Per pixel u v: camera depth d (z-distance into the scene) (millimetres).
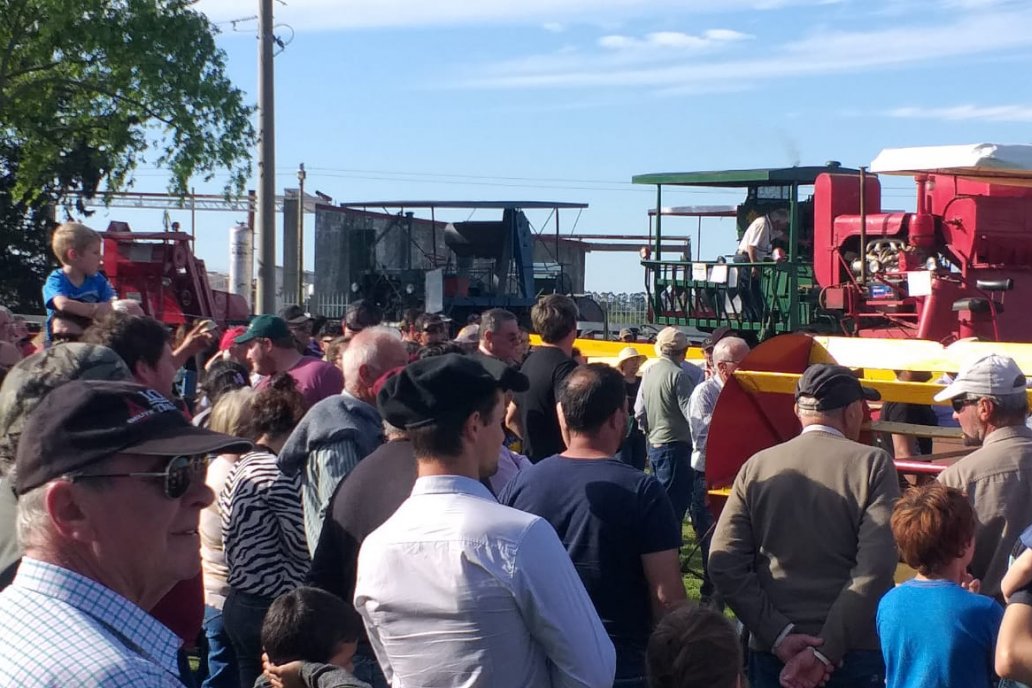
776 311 13758
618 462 3648
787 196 15250
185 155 24844
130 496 1798
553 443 5988
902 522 3291
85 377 2328
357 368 4379
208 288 17000
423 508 2805
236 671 4723
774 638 3760
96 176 31578
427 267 21906
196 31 25188
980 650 3166
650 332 15445
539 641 2734
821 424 3932
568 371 5965
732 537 3932
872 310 12102
